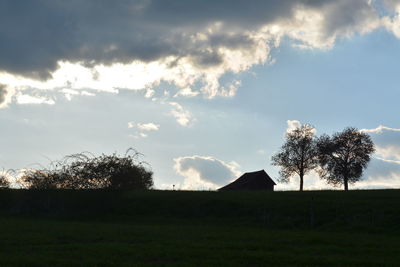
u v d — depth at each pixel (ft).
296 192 163.84
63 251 64.75
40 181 143.33
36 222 114.93
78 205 140.97
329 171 302.86
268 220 120.57
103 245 70.08
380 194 145.69
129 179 142.92
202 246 70.79
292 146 318.24
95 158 143.43
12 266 54.39
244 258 61.57
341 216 116.26
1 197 147.43
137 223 121.90
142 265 55.21
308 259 60.85
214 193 165.78
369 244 76.69
